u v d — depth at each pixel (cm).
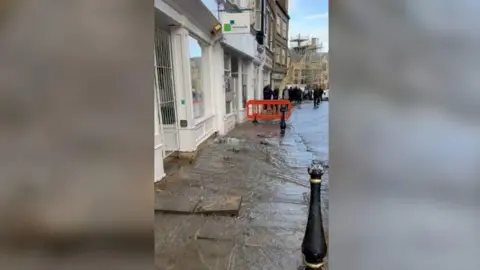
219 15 1030
